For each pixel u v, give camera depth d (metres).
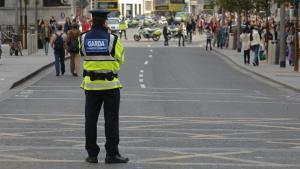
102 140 23.28
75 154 20.19
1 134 24.78
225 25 110.06
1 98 38.31
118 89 18.48
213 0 123.44
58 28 62.59
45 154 20.19
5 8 135.50
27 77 50.12
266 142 23.33
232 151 21.09
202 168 18.05
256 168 18.16
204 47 104.44
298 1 56.88
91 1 150.88
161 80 51.25
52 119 29.69
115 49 18.16
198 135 24.92
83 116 30.86
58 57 53.81
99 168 17.95
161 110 33.50
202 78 53.94
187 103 36.94
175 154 20.33
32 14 130.38
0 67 57.62
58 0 133.00
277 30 74.75
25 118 30.02
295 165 18.67
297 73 57.50
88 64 18.28
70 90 43.09
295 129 27.23
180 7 182.50
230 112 33.25
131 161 19.00
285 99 40.41
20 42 76.50
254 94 42.94
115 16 148.75
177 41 125.06
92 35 18.22
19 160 19.14
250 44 66.25
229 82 51.12
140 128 26.81
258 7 73.56
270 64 68.25
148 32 127.75
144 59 75.19
